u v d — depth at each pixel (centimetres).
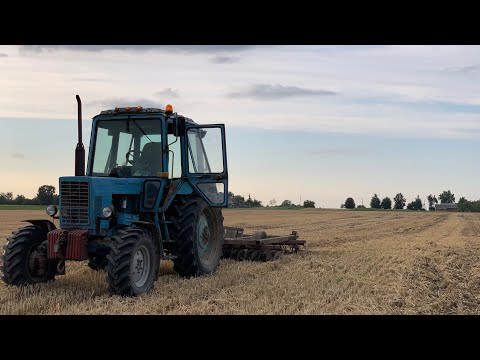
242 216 4528
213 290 859
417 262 1309
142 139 959
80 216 834
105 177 884
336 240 1978
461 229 3041
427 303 830
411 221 3953
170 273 1058
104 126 981
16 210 5050
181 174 989
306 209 8044
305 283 930
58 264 875
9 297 771
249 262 1217
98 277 952
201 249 1034
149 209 920
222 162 1034
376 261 1294
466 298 900
